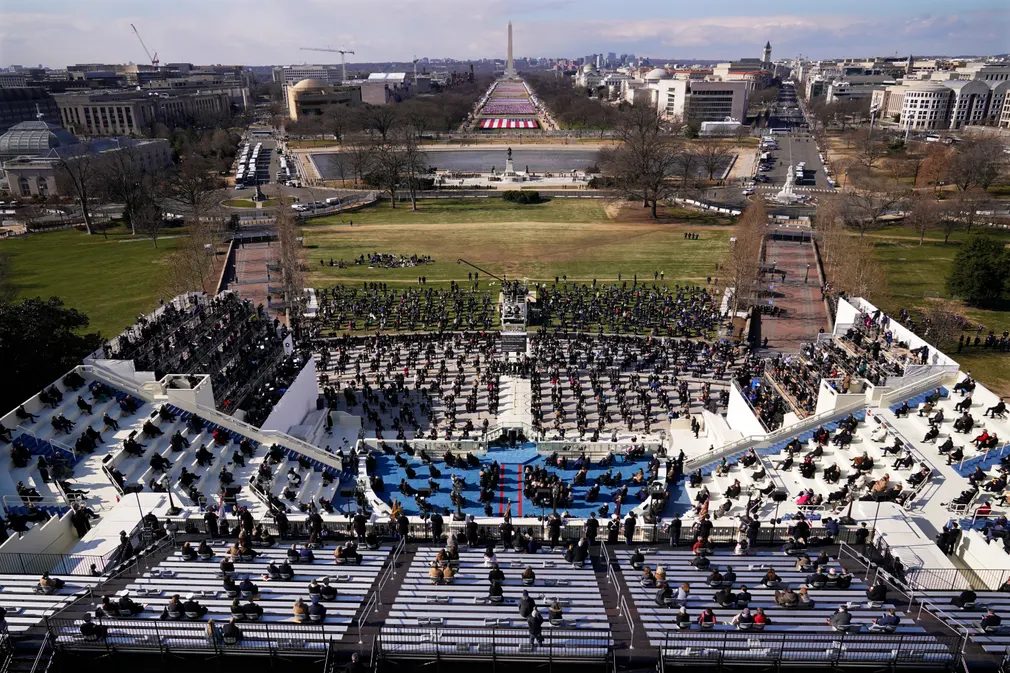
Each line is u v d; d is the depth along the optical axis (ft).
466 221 602.44
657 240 528.22
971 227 539.70
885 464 183.73
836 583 127.24
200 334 257.96
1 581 127.95
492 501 199.82
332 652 109.09
